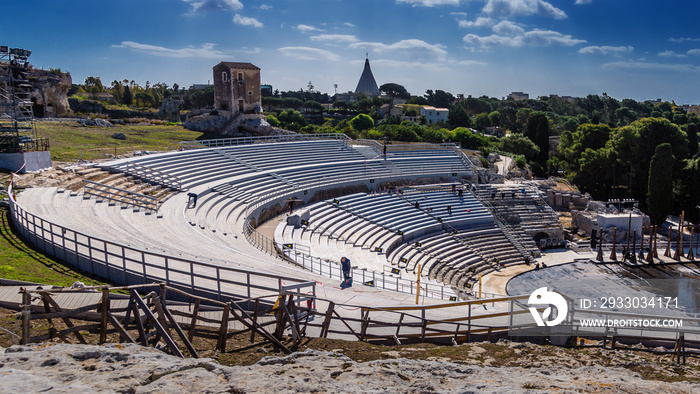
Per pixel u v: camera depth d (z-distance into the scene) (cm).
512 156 10150
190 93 16350
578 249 6406
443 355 1512
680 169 8188
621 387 1056
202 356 1352
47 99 7881
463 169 7856
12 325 1424
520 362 1471
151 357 991
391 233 5522
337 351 1501
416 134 10012
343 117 16300
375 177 6762
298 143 7331
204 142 7300
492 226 6538
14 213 2859
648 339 1802
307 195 5762
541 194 7500
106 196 3766
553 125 15800
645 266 5841
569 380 1099
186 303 1769
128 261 2250
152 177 4672
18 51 4531
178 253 2542
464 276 5134
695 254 6303
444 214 6450
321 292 2308
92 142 6031
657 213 7388
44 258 2300
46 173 4056
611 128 10344
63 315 1253
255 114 8525
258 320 1748
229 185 5128
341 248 4612
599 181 9444
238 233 3903
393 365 1098
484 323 1922
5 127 4438
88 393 786
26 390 773
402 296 2423
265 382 908
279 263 3055
